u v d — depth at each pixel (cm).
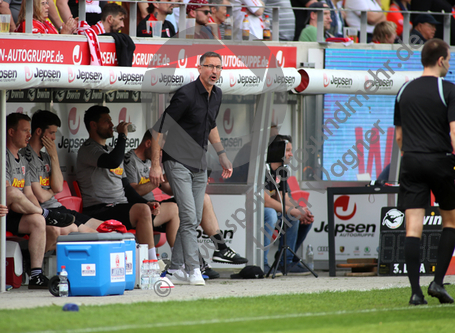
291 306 1786
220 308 1731
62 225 2384
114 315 1583
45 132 2528
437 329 1457
